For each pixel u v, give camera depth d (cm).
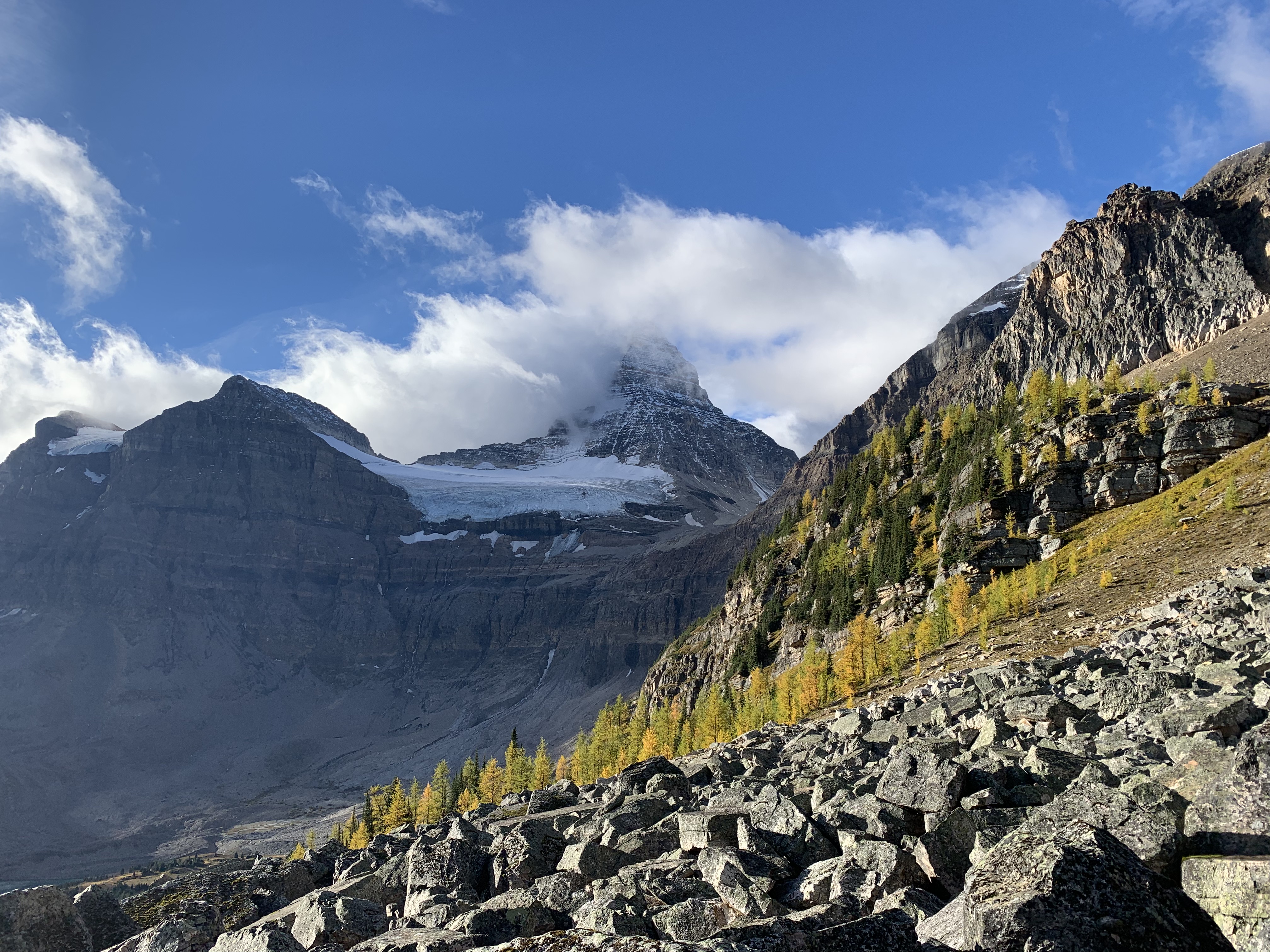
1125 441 15912
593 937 1215
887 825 1831
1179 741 1780
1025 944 1016
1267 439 13838
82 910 2072
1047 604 11294
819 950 1144
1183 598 6975
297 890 2833
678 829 2311
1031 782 1970
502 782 14475
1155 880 1065
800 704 12431
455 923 1809
